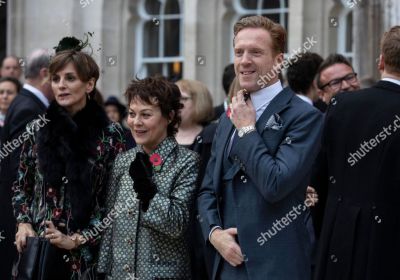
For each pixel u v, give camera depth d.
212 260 11.16
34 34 27.30
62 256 11.89
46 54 15.96
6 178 15.30
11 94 20.09
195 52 25.19
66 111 12.30
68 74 12.17
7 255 15.31
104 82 26.48
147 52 26.92
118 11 26.73
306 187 10.91
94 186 12.03
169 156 11.80
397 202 10.77
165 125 11.91
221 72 25.25
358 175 11.01
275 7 25.03
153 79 11.93
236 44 10.95
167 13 26.77
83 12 26.77
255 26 10.89
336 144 11.27
